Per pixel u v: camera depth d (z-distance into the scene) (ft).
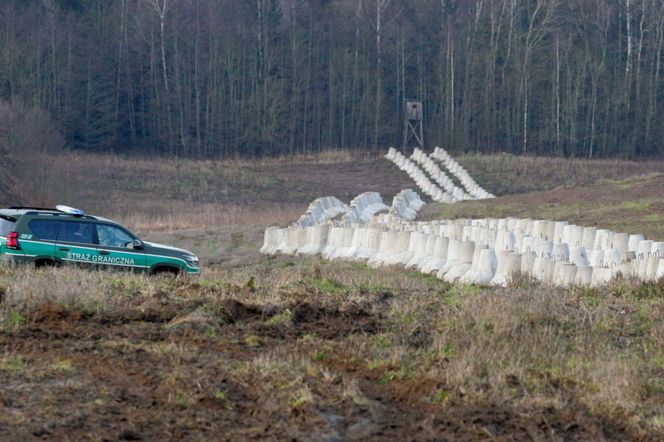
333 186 348.38
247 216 235.61
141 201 298.35
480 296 82.07
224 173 358.64
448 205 246.88
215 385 54.95
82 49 457.68
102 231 101.04
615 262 119.75
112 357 60.03
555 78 487.20
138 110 484.74
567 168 379.76
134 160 382.22
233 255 159.22
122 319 70.69
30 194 266.77
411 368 61.31
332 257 146.20
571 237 149.07
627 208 205.77
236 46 487.20
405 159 381.81
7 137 270.87
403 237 132.05
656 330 73.46
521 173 368.07
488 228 144.05
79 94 447.42
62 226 99.50
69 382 54.65
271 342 67.10
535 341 68.03
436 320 74.64
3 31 440.86
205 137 466.70
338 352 64.95
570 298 84.84
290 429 50.44
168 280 88.53
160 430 49.08
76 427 48.49
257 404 53.21
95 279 83.20
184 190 326.03
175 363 58.95
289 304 76.48
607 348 68.49
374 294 84.84
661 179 250.57
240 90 488.44
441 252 122.11
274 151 477.77
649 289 88.94
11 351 60.80
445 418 53.57
